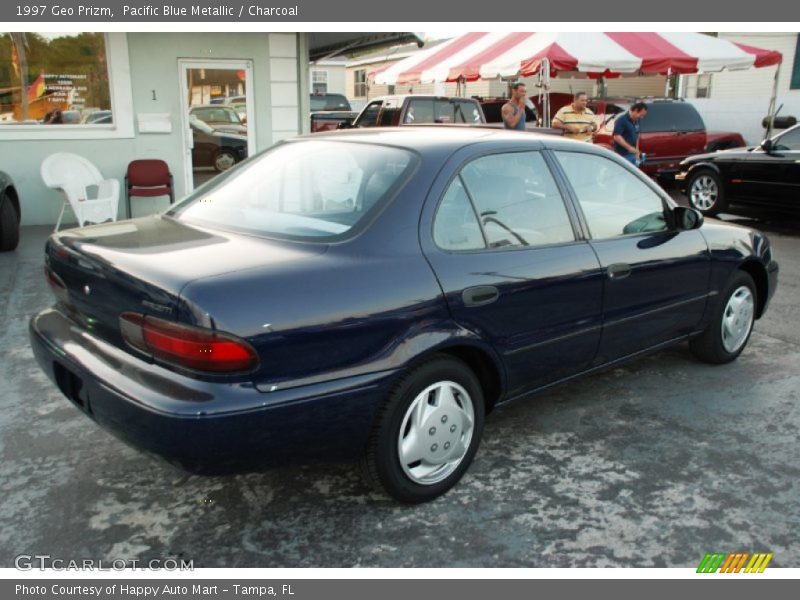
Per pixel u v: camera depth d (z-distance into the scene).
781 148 9.63
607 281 3.62
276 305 2.50
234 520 2.96
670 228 4.14
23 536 2.83
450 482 3.14
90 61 8.91
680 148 13.36
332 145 3.42
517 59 11.16
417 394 2.92
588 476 3.33
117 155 9.23
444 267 2.94
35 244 7.92
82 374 2.70
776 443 3.67
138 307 2.55
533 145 3.51
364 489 3.20
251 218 3.12
